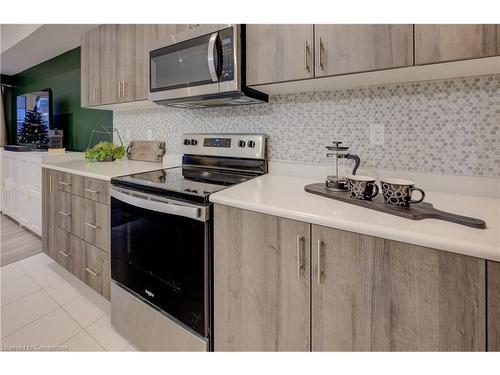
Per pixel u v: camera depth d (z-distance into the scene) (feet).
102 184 5.32
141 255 4.43
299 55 3.87
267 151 5.50
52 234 6.96
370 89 4.38
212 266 3.65
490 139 3.58
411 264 2.30
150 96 5.58
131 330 4.66
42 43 9.70
